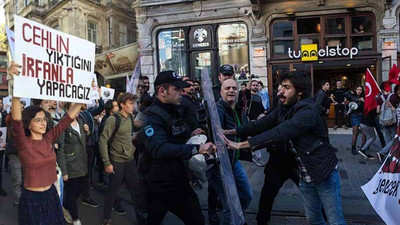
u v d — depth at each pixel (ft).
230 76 13.11
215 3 36.68
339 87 34.40
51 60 5.59
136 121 6.68
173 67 38.73
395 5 32.94
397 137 10.99
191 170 7.73
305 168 8.91
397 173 10.53
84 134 5.98
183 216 7.90
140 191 6.22
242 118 12.08
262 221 11.97
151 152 6.75
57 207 4.83
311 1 34.50
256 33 35.76
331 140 29.22
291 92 9.21
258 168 21.26
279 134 8.21
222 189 9.73
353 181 17.66
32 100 5.61
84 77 6.30
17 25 4.98
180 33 38.29
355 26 34.55
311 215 9.41
